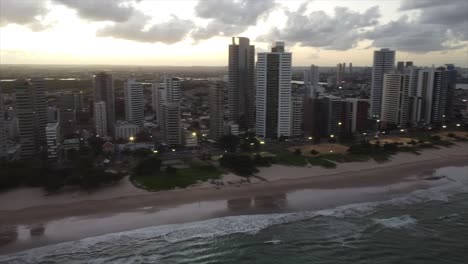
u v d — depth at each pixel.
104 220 106.81
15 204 116.81
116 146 197.38
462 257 90.31
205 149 198.00
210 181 139.75
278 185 139.00
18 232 99.19
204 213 112.62
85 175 132.12
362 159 176.12
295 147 199.12
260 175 148.88
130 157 179.62
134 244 94.19
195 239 97.12
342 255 90.81
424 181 148.88
